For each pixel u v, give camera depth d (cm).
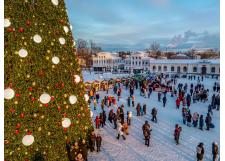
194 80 4638
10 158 732
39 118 805
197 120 1534
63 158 881
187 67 6700
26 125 768
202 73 6494
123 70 7869
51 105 844
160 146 1190
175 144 1223
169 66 6981
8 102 727
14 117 740
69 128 908
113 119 1534
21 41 772
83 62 9162
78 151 935
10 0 771
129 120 1530
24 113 764
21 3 798
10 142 732
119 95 2472
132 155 1066
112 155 1059
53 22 882
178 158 1051
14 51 750
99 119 1470
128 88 3309
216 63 6288
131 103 2298
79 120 954
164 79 4397
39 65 815
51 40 862
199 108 2138
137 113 1789
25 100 767
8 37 741
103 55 8944
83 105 978
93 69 9081
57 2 908
